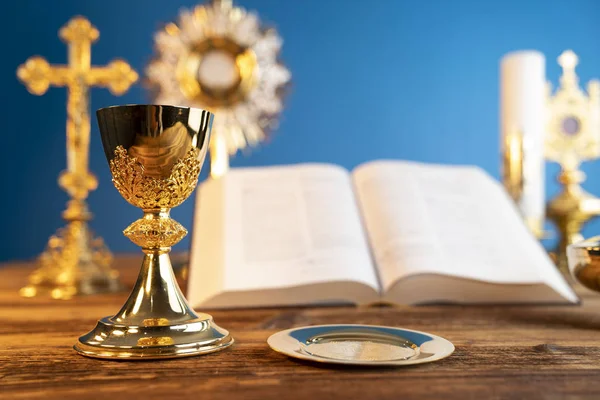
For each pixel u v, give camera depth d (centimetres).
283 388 63
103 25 316
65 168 313
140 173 75
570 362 71
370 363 67
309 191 119
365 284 103
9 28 310
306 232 111
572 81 183
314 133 336
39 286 119
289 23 334
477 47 345
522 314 98
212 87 180
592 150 178
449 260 107
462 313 99
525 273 106
